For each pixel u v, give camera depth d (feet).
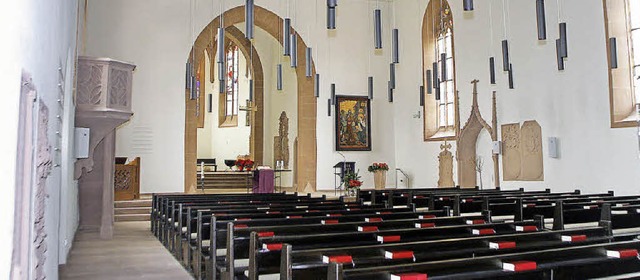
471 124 58.90
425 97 67.26
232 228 18.92
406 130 71.61
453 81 62.18
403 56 72.54
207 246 26.40
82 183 42.78
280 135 83.05
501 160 54.75
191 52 62.95
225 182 81.76
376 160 72.59
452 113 64.03
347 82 71.67
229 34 83.25
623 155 41.19
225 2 65.26
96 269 27.86
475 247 16.31
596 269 13.67
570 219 27.61
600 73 43.37
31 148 8.88
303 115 70.03
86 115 30.60
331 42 71.31
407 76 71.56
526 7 51.39
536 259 13.20
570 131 46.21
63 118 21.30
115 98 31.73
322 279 13.78
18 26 7.89
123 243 36.81
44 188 11.54
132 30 60.34
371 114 72.74
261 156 84.79
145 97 60.39
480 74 57.67
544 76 49.08
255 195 43.60
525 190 51.24
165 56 61.72
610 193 39.11
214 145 95.71
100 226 42.91
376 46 35.53
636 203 33.30
